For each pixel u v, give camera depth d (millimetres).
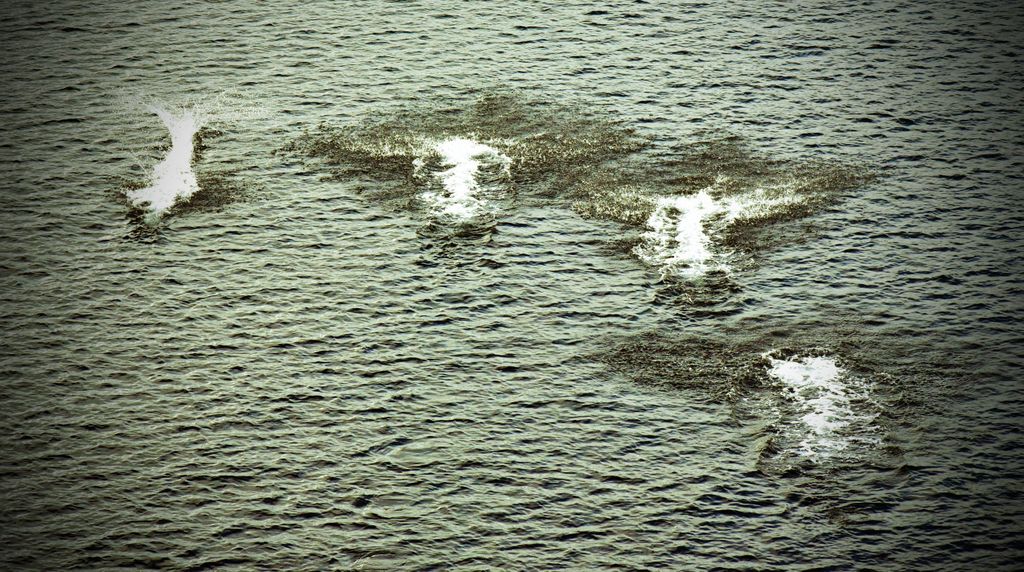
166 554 40562
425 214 55438
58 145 58875
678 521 41750
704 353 48531
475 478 43312
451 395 46656
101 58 64875
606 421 45562
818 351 48469
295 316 50125
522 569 40094
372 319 50031
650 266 52781
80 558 40375
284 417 45688
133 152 58656
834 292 51125
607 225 54938
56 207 55281
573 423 45500
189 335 49094
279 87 63125
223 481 43156
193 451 44281
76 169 57531
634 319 50125
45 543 40844
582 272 52438
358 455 44219
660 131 60250
